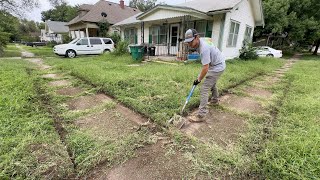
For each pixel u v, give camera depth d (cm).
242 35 1133
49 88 424
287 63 1092
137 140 222
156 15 1068
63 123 260
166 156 198
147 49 1016
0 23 1520
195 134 244
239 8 994
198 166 182
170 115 291
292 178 164
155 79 502
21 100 319
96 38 1301
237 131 252
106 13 1962
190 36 253
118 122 270
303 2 1723
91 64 759
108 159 188
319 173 167
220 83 471
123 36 1625
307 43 2088
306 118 282
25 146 198
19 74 518
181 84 455
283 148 202
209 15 893
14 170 164
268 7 1636
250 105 354
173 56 1052
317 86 471
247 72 662
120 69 665
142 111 300
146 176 170
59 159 183
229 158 190
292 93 420
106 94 399
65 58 1110
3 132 217
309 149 197
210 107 337
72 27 2181
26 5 1578
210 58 260
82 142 212
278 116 295
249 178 169
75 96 380
